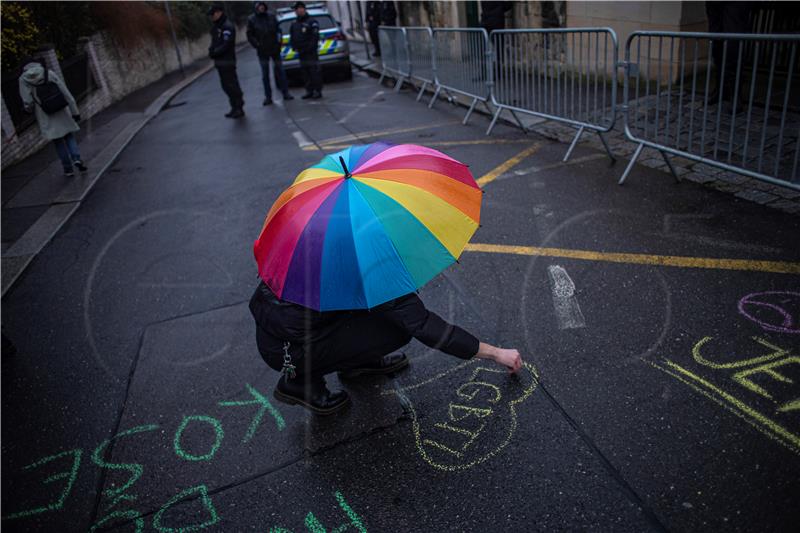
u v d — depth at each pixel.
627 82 4.96
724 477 2.24
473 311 3.54
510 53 6.75
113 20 15.72
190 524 2.39
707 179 4.80
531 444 2.53
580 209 4.68
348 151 2.49
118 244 5.44
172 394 3.21
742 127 5.39
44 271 5.07
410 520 2.27
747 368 2.75
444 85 8.93
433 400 2.88
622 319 3.24
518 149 6.51
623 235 4.16
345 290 2.00
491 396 2.85
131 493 2.59
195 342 3.67
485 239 4.43
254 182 6.73
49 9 12.18
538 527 2.16
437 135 7.66
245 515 2.40
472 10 13.64
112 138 10.21
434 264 2.04
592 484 2.30
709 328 3.05
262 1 10.92
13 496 2.67
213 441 2.83
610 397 2.72
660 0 7.50
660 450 2.40
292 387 2.72
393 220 2.04
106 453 2.85
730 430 2.44
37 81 7.18
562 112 6.24
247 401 3.07
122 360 3.60
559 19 9.55
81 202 6.81
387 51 11.61
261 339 2.58
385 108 9.89
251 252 4.86
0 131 8.70
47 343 3.92
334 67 13.70
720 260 3.64
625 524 2.12
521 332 3.28
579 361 2.98
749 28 5.66
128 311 4.19
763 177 3.91
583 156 5.91
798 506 2.08
